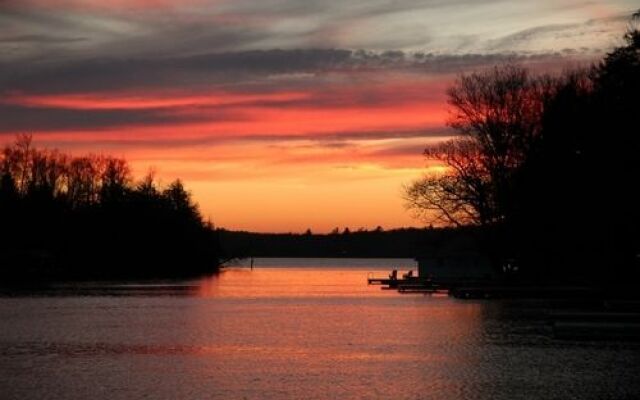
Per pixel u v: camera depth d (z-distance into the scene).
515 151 91.56
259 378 31.30
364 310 66.75
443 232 99.62
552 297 74.25
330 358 36.78
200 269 196.88
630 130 62.25
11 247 161.62
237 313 64.56
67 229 168.62
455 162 95.25
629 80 62.81
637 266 74.69
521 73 94.81
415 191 96.88
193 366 34.38
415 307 68.81
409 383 29.97
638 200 62.97
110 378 31.31
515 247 89.31
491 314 59.34
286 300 82.62
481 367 33.44
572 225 72.19
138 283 128.62
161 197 188.50
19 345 42.06
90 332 48.91
